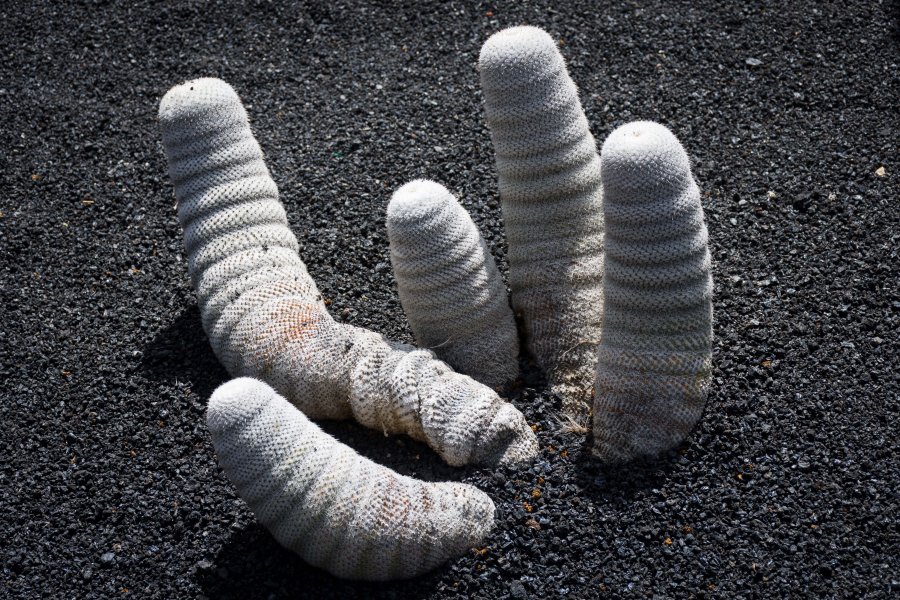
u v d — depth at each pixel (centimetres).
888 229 143
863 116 159
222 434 110
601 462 121
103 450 129
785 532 117
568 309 126
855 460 122
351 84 171
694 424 122
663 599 114
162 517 122
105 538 122
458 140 160
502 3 181
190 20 184
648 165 111
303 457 110
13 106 172
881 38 170
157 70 177
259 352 124
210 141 128
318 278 144
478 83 169
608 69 169
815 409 125
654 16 176
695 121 160
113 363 137
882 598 113
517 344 128
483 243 125
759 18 174
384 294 141
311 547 113
